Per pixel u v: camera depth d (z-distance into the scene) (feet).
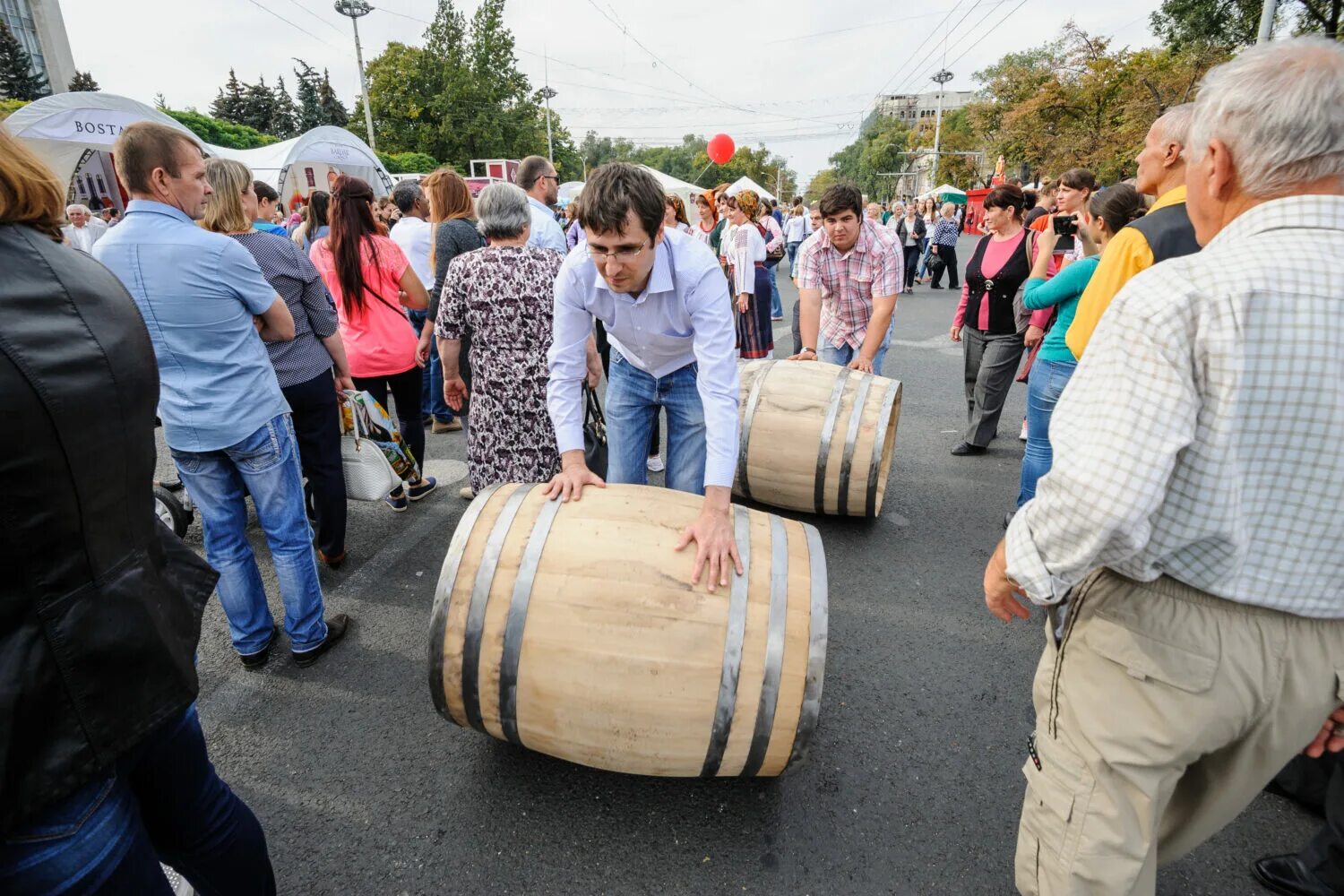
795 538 6.76
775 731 6.16
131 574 3.67
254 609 9.46
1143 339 3.79
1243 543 3.97
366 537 13.44
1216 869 6.59
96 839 3.53
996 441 19.07
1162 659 4.26
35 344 3.12
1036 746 5.19
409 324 13.58
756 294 20.86
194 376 8.15
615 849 6.82
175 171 7.79
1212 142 4.13
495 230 10.02
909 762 7.91
